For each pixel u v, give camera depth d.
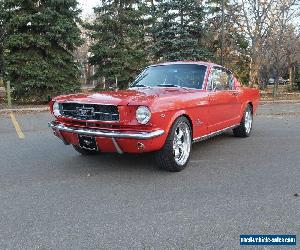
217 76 6.57
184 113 5.21
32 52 17.12
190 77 6.21
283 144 7.24
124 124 4.71
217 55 26.92
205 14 23.72
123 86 21.89
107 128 4.83
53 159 6.01
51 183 4.72
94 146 5.02
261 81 36.28
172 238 3.19
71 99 5.14
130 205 3.94
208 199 4.11
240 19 24.45
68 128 5.12
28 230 3.36
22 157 6.17
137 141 4.66
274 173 5.16
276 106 17.14
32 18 16.62
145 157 6.09
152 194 4.28
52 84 17.33
